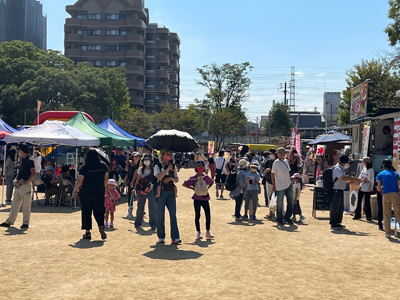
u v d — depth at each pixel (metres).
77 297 5.55
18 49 69.69
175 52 115.38
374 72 40.09
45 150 26.50
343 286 6.26
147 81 105.44
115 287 6.00
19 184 10.77
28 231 10.49
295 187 12.95
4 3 124.69
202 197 9.88
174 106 79.94
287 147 48.56
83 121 19.44
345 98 44.88
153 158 11.33
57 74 62.34
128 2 99.19
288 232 10.97
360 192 13.43
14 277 6.47
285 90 104.62
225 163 19.81
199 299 5.53
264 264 7.52
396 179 10.66
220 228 11.45
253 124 104.75
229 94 73.69
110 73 77.56
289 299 5.61
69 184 15.62
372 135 18.61
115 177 14.55
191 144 11.68
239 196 12.80
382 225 11.74
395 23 29.41
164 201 9.34
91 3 99.56
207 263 7.53
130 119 69.75
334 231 11.28
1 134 23.31
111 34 99.56
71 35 98.44
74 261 7.52
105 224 11.30
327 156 26.92
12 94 61.97
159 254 8.20
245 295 5.73
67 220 12.44
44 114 24.16
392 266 7.54
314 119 82.62
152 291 5.84
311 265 7.50
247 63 73.50
